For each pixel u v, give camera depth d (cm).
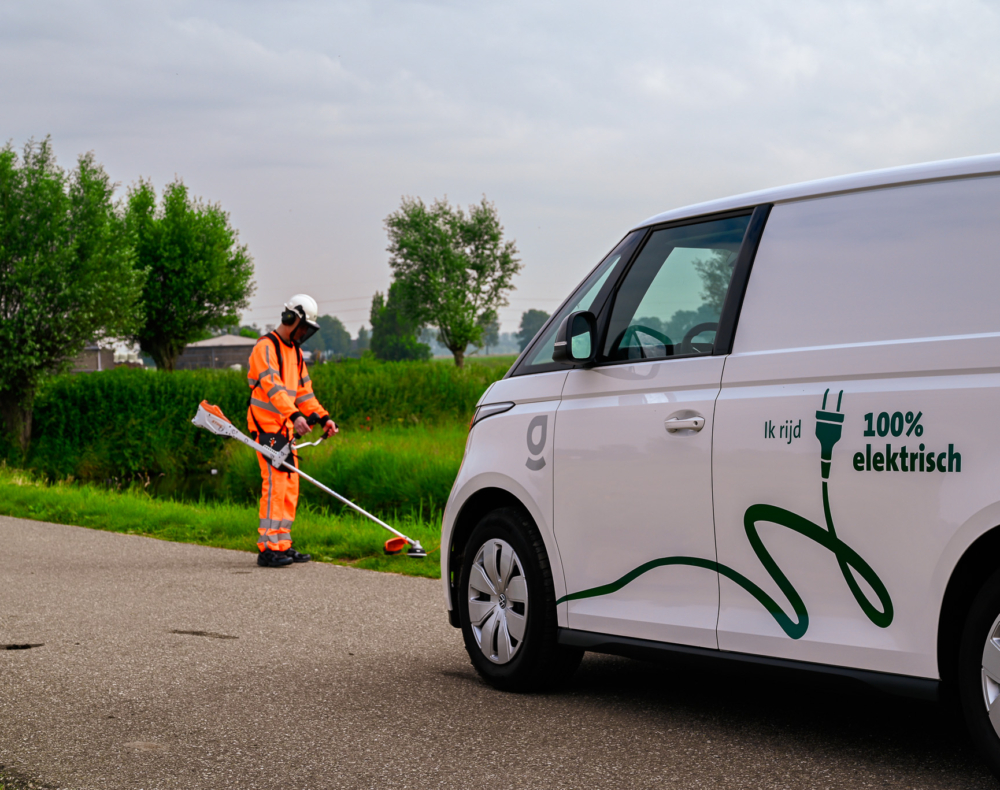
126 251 3106
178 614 629
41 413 2786
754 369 363
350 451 1466
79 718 407
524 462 443
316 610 643
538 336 467
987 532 301
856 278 346
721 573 368
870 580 326
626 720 395
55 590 715
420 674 479
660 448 387
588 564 414
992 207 322
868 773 323
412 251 8125
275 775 337
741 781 319
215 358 9719
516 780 327
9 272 2838
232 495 1711
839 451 334
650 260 422
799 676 343
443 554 485
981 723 300
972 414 306
